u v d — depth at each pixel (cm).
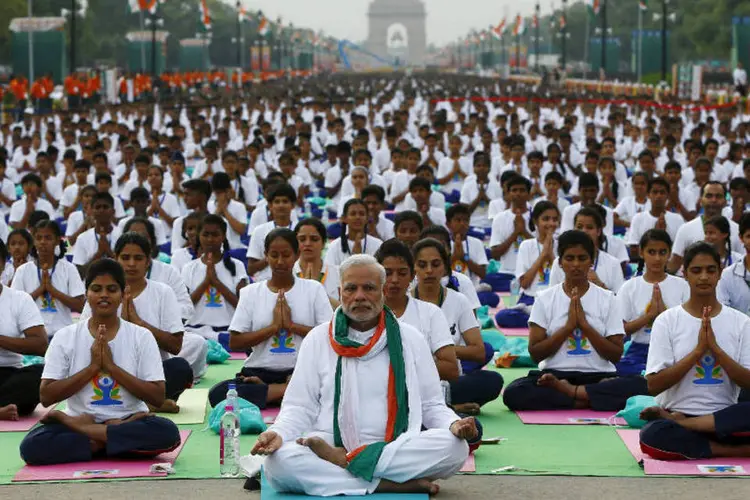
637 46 9081
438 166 2925
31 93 4847
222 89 8000
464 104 5659
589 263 1187
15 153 3117
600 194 2367
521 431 1122
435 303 1152
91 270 1014
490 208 2056
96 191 2009
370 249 1534
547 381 1183
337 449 898
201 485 958
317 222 1355
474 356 1154
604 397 1180
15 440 1100
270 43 14938
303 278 1322
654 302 1295
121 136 3459
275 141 3425
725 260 1498
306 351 914
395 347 902
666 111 4753
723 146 3206
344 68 19400
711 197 1596
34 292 1374
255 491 941
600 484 956
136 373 1028
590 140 2980
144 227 1535
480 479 971
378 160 3041
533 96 6397
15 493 938
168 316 1209
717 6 10194
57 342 1022
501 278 1881
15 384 1175
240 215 1953
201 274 1490
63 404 1237
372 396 901
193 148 3444
